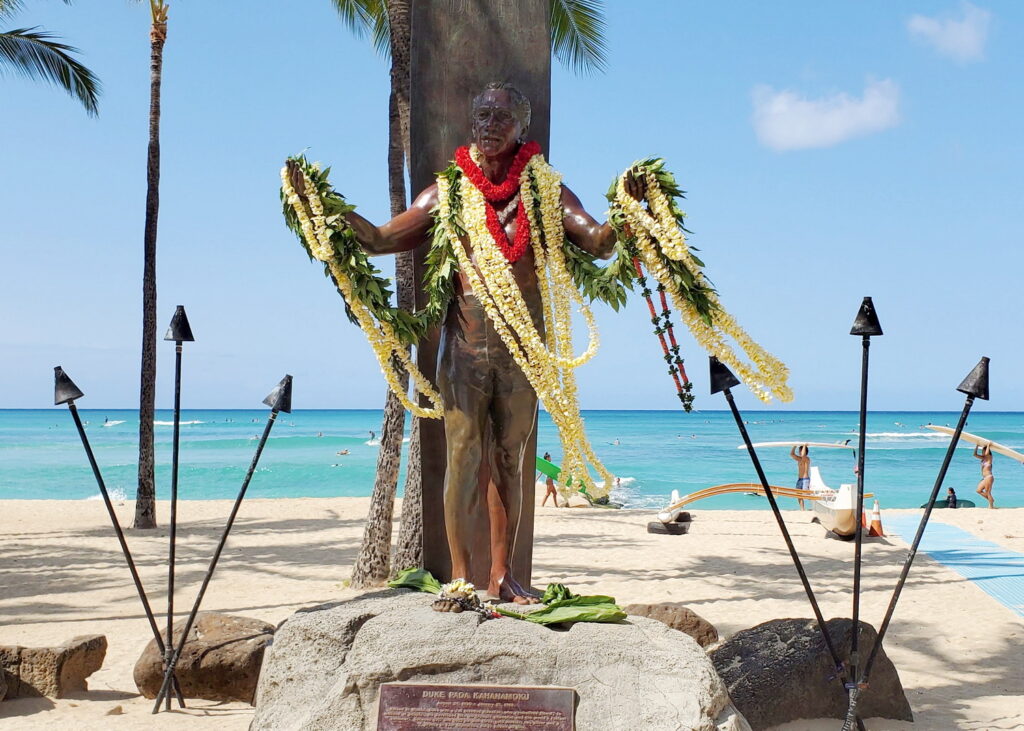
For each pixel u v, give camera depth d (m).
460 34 6.72
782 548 16.44
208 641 6.98
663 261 5.22
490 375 5.62
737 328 5.36
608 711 4.55
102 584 12.94
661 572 13.94
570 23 16.17
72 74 19.05
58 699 6.86
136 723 6.25
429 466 6.75
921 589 12.32
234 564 14.71
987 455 24.52
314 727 4.70
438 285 5.75
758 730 6.17
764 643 6.61
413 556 11.85
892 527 19.16
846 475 45.50
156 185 19.91
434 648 4.78
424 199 5.92
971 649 9.02
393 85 12.93
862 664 6.46
